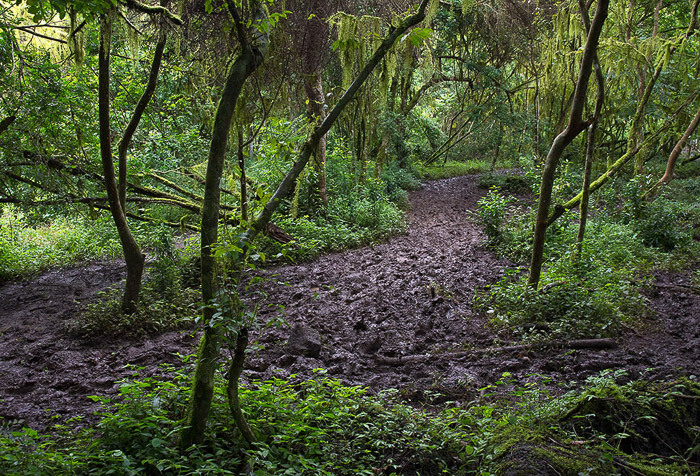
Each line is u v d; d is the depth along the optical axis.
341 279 9.02
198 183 10.58
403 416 4.12
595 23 6.20
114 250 10.79
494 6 18.44
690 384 4.24
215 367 3.35
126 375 5.35
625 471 3.31
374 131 19.84
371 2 11.74
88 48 9.24
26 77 7.50
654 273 9.05
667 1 17.38
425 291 8.17
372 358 5.83
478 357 5.81
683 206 13.97
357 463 3.55
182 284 8.58
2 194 8.09
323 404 4.20
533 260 7.19
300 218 11.96
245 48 3.58
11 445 3.29
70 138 8.20
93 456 3.22
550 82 19.48
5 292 8.92
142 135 10.26
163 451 3.28
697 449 3.65
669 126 11.27
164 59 9.41
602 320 6.42
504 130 21.86
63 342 6.36
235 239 3.43
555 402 4.13
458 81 22.75
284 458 3.46
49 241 11.65
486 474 3.29
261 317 7.10
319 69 11.73
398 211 15.20
